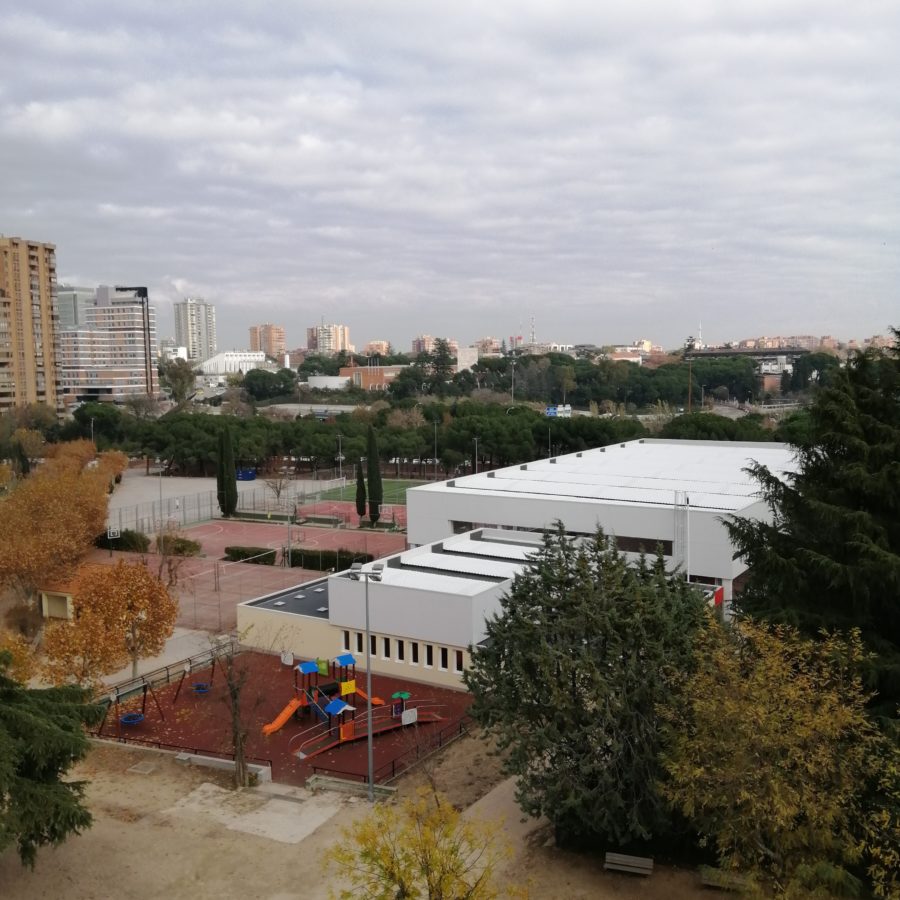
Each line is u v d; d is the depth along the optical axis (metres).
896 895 18.23
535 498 58.25
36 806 22.17
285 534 85.81
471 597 41.84
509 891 19.50
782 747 20.38
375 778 32.59
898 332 32.16
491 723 26.83
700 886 23.67
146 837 27.27
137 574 43.84
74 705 26.00
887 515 28.12
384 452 123.25
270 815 29.06
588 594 26.11
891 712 24.58
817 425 30.00
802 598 28.17
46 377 184.62
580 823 25.08
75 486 69.69
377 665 45.16
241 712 40.56
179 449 128.00
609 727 24.25
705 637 24.47
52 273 185.62
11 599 59.66
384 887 18.83
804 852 20.80
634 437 112.75
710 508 53.59
